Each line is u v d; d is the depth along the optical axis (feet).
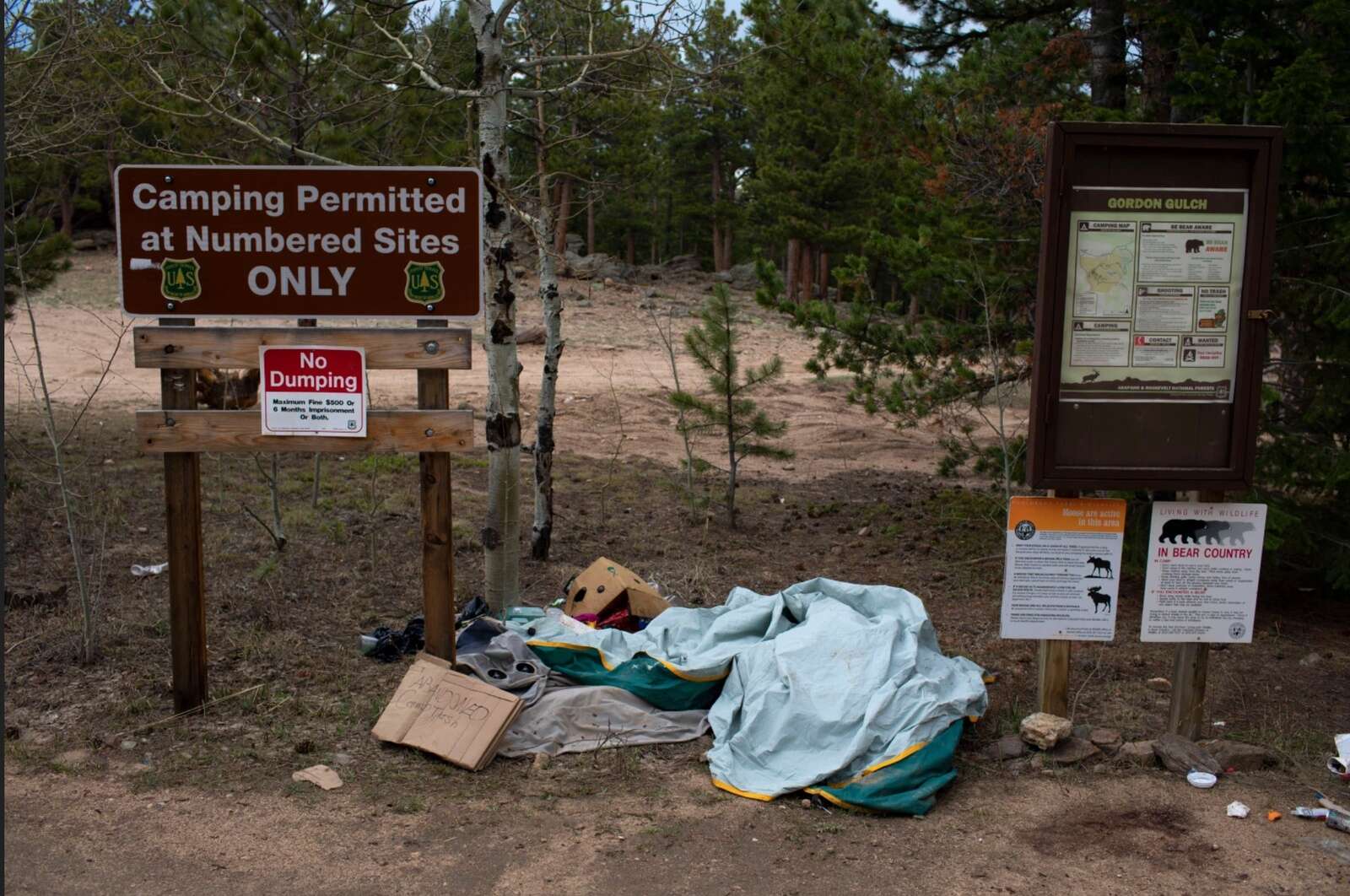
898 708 16.52
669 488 36.88
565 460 44.98
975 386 30.30
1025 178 28.45
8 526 28.96
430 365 18.01
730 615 19.90
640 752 17.33
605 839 14.47
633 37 26.71
